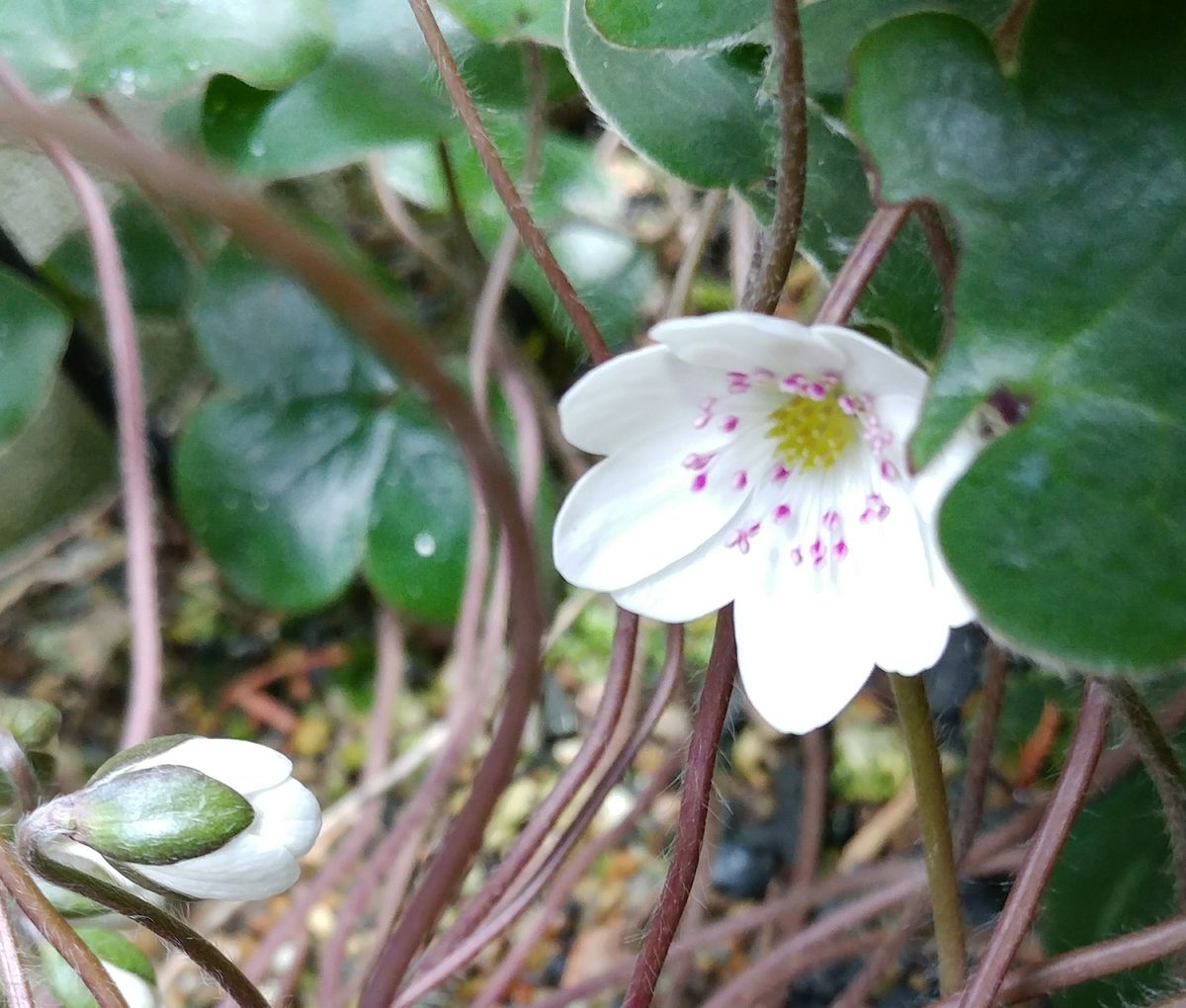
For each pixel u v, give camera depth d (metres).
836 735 0.14
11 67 0.10
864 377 0.06
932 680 0.13
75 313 0.15
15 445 0.15
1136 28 0.06
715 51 0.08
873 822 0.13
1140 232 0.06
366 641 0.16
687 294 0.12
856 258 0.06
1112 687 0.07
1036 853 0.07
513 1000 0.13
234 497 0.14
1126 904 0.10
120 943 0.08
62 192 0.14
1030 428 0.05
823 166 0.08
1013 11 0.06
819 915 0.13
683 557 0.07
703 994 0.13
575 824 0.09
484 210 0.13
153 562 0.11
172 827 0.06
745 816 0.14
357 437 0.14
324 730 0.16
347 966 0.13
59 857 0.07
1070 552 0.05
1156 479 0.05
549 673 0.15
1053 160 0.06
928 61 0.06
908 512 0.06
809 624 0.06
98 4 0.10
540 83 0.11
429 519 0.13
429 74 0.11
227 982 0.07
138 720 0.11
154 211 0.14
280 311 0.13
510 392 0.13
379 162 0.13
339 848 0.14
